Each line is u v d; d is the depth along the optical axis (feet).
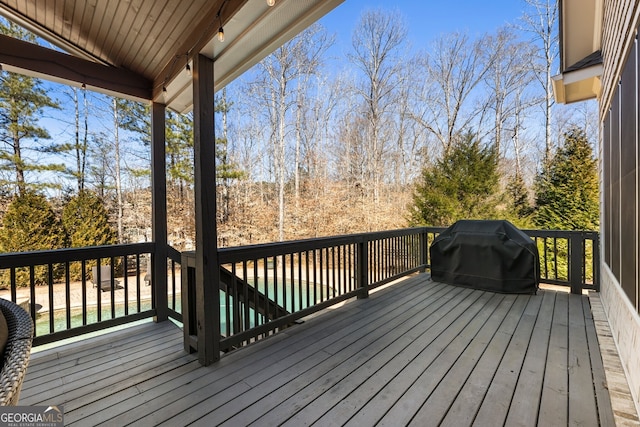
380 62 49.70
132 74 10.75
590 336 9.17
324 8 6.43
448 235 15.76
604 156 11.76
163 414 5.77
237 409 5.90
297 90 49.93
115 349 8.77
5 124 34.86
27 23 9.34
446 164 34.42
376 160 49.21
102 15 8.36
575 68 12.76
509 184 35.27
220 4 6.91
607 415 5.58
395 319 10.86
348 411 5.80
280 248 9.85
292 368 7.48
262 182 50.19
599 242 13.26
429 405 5.96
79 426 5.43
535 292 13.50
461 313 11.38
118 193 43.47
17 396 2.38
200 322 7.84
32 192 34.50
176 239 44.55
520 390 6.42
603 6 11.29
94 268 29.73
